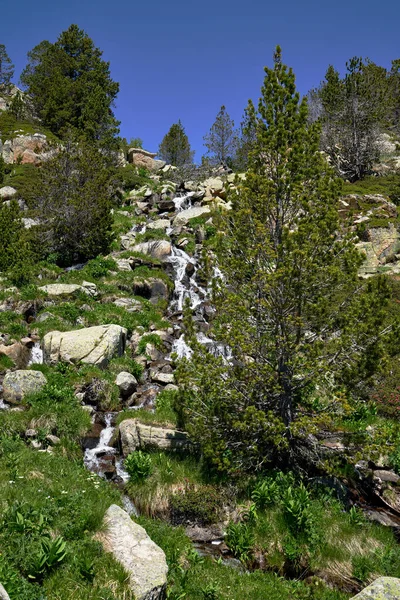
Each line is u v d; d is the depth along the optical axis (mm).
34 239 25047
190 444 12250
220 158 52625
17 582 5762
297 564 9125
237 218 11664
